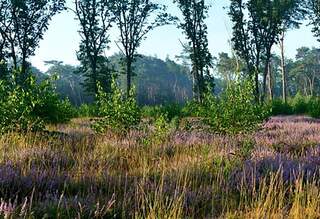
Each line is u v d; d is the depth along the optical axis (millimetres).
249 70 50344
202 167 7250
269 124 20219
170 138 11609
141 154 8820
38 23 47469
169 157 9078
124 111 13555
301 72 127000
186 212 5027
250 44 51719
